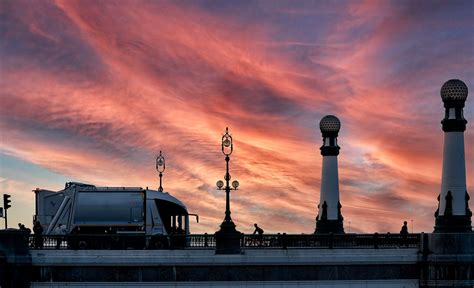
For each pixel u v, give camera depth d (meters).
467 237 66.19
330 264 65.44
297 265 65.12
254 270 64.88
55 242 65.44
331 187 80.25
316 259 65.25
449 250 66.00
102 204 70.38
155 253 64.25
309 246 67.00
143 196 71.00
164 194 72.38
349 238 67.00
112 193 70.81
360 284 65.69
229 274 64.62
